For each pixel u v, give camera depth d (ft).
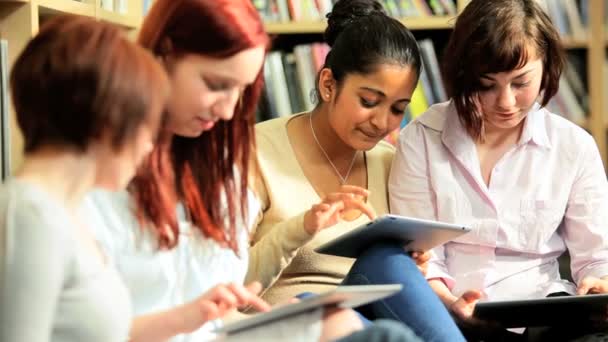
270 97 10.40
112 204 5.98
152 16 5.88
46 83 4.54
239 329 5.47
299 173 8.02
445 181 8.22
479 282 8.16
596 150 8.45
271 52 10.53
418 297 6.75
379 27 7.76
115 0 9.05
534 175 8.28
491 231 8.16
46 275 4.42
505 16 7.62
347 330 5.43
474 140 8.24
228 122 6.45
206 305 5.51
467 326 7.65
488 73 7.64
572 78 11.76
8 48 6.98
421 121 8.41
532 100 7.78
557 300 6.98
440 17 10.69
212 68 5.73
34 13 7.00
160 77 4.74
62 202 4.64
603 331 7.44
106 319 4.72
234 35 5.68
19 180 4.56
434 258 8.13
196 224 6.34
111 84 4.53
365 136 7.79
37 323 4.41
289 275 7.94
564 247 8.52
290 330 5.35
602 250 8.29
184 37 5.72
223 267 6.52
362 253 7.03
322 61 10.45
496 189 8.26
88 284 4.67
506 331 7.84
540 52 7.68
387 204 8.43
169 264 6.13
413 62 7.75
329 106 8.01
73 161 4.61
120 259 5.94
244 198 6.67
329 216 7.07
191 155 6.42
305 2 10.60
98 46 4.59
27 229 4.41
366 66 7.60
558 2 11.64
